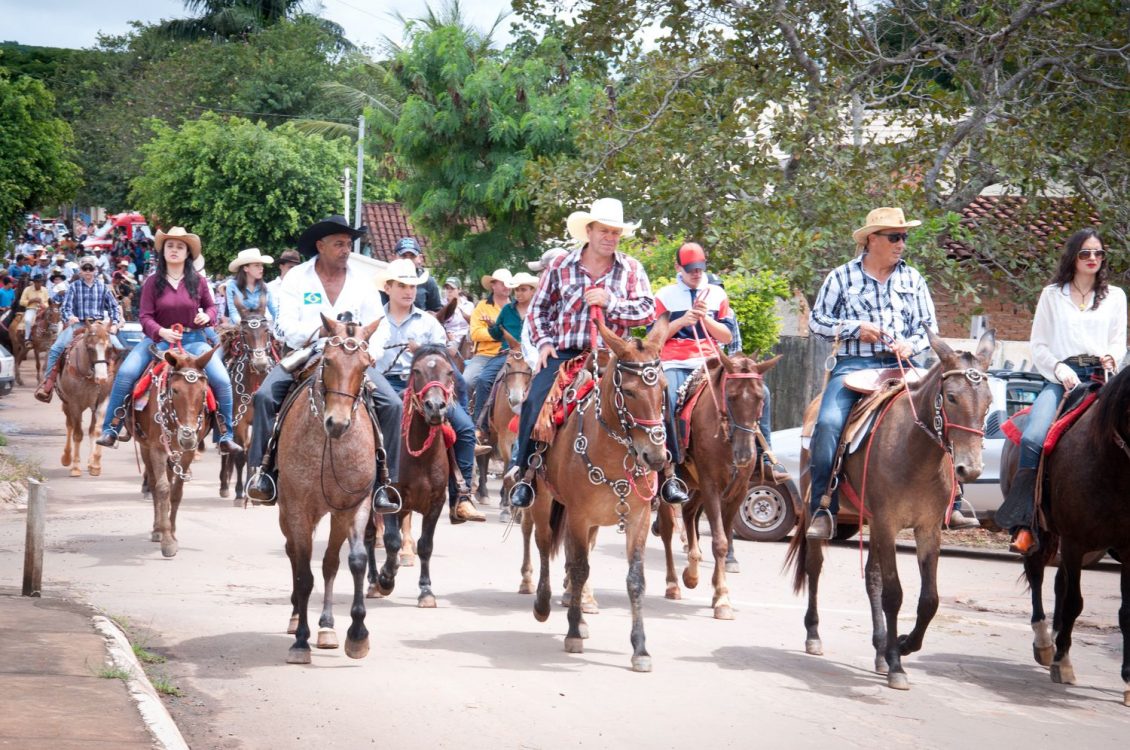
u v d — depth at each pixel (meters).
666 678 8.81
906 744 7.48
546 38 33.12
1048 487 9.52
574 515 9.34
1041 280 21.11
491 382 18.23
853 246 20.31
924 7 22.31
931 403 8.66
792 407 22.70
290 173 50.03
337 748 6.88
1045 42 21.20
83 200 71.62
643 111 22.75
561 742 7.16
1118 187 21.42
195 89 70.19
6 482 16.92
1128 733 7.99
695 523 12.42
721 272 21.34
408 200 34.81
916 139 21.52
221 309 26.03
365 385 9.29
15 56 91.50
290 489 8.97
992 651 10.53
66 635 8.58
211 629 9.73
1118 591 14.29
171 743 6.42
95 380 19.62
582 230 10.02
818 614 10.85
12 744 6.16
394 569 11.07
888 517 8.98
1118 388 8.77
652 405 8.48
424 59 33.16
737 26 22.12
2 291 38.38
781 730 7.63
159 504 13.55
